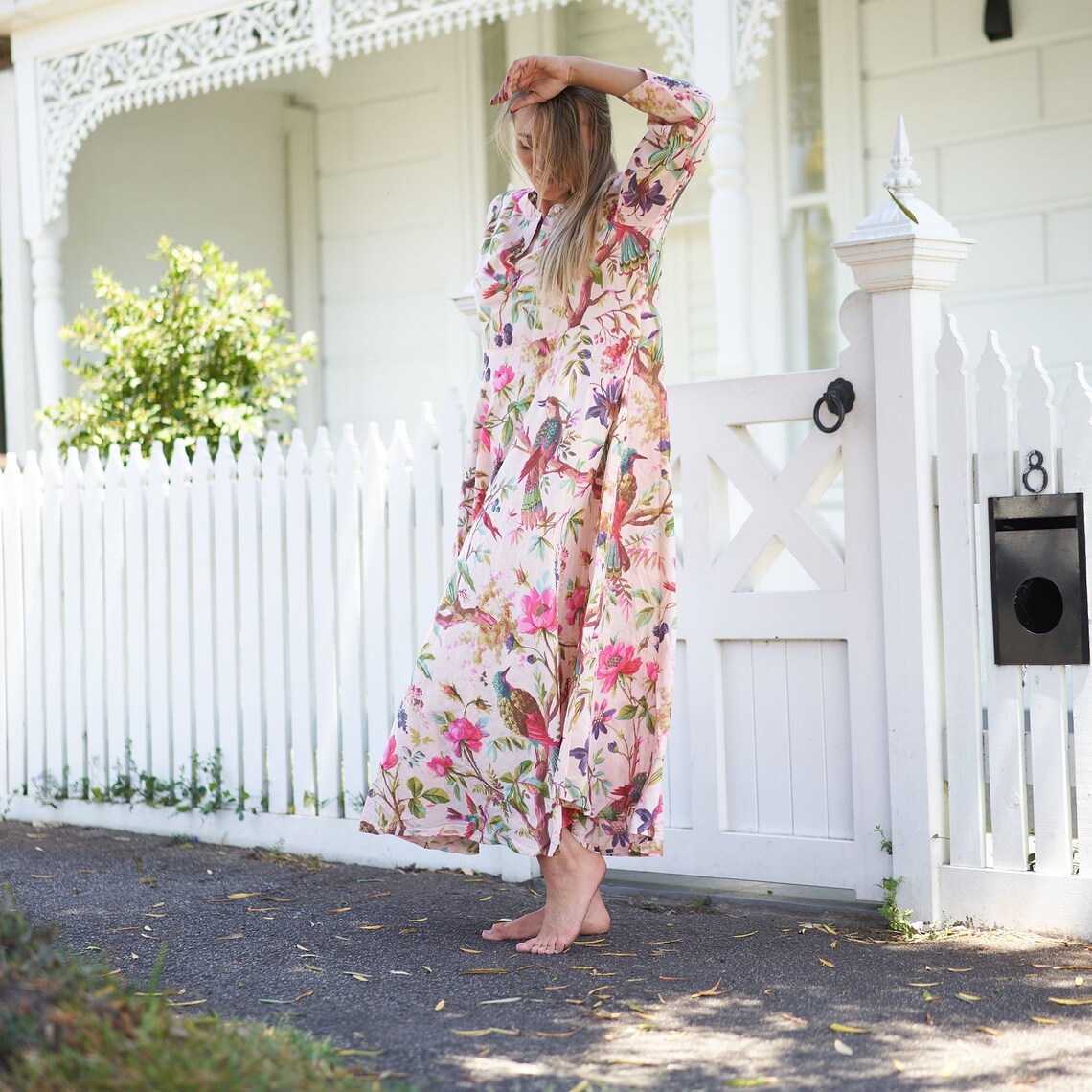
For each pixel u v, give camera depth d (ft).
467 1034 8.29
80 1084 6.11
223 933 10.98
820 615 11.51
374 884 12.92
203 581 15.17
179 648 15.37
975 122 23.08
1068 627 10.41
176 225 29.22
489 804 10.17
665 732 10.37
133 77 24.63
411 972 9.71
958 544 10.89
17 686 16.97
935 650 11.12
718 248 20.31
